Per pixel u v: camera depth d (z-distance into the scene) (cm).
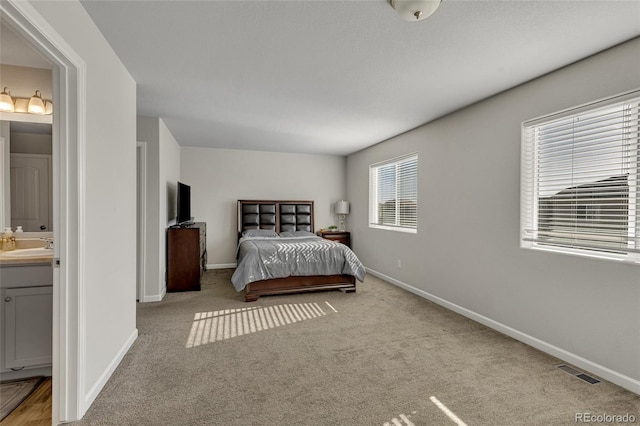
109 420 169
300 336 286
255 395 193
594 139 231
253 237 547
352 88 296
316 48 224
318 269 423
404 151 465
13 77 240
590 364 225
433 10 167
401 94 310
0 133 243
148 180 389
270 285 408
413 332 297
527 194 281
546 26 190
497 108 305
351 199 652
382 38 209
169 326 308
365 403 186
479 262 325
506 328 293
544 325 259
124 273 248
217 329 302
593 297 224
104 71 207
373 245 556
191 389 199
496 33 200
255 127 442
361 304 384
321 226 665
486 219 317
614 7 171
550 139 262
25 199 251
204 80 281
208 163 598
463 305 347
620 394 197
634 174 208
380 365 232
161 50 226
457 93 305
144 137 388
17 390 203
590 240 235
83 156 171
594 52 221
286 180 643
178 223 457
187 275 440
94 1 170
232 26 196
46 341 214
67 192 165
